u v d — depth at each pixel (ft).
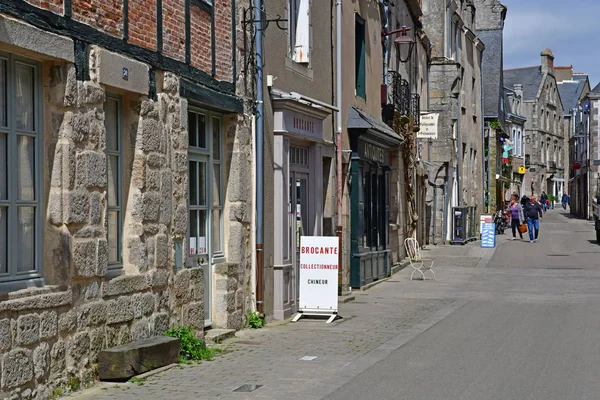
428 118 104.53
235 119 44.60
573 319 50.85
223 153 44.73
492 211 177.88
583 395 29.96
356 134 66.74
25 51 27.35
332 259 49.65
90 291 30.86
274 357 37.42
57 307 28.73
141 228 34.60
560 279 77.71
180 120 37.76
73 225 29.71
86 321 30.55
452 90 130.62
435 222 129.49
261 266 46.96
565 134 358.23
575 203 273.33
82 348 30.30
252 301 46.68
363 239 70.44
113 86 32.19
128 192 34.65
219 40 42.73
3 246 27.35
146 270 34.99
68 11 29.40
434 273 83.97
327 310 49.62
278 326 47.16
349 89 66.80
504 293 66.13
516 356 37.96
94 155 30.83
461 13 145.89
